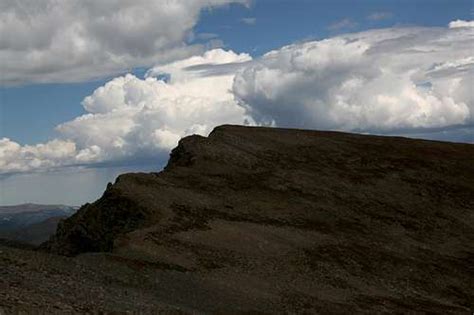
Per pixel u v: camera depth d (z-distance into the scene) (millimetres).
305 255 60312
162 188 72312
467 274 64188
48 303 26375
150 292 42188
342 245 65750
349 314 47125
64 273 38750
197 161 87750
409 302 53438
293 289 50906
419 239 72688
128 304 33219
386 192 85938
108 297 33906
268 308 44781
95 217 68562
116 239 54281
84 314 26234
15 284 29812
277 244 61781
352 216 76562
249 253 57656
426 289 58406
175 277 47531
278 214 72500
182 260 52062
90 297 32125
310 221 72062
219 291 46531
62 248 69312
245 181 82938
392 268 62188
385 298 53375
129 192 67875
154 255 51812
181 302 41594
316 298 49844
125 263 47656
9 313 22359
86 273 41562
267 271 54031
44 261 40844
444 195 87000
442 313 51438
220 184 80125
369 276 58844
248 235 62469
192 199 71250
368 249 66375
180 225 60750
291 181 85312
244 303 44969
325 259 60438
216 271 51219
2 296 25203
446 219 79812
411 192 86812
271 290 49469
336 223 73188
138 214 63719
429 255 68062
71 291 32469
